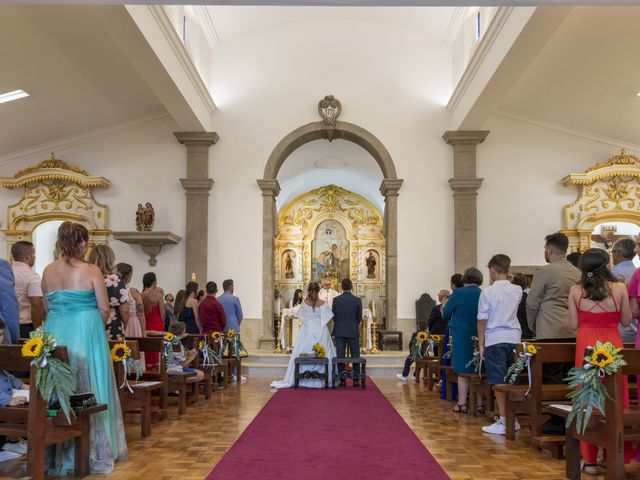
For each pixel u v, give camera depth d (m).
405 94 13.85
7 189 13.52
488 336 6.10
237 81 13.91
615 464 3.96
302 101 13.85
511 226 13.41
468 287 7.24
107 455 4.46
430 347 9.92
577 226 13.23
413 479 4.25
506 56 9.47
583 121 13.12
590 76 11.26
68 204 13.40
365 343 13.31
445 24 13.39
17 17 8.87
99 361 4.51
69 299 4.46
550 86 11.95
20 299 5.82
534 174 13.52
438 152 13.68
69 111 12.34
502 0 5.77
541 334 5.64
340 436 5.74
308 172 20.64
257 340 13.26
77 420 4.28
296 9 13.41
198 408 7.54
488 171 13.53
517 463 4.74
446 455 5.00
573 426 4.30
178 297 10.15
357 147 18.38
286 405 7.76
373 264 22.28
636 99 11.74
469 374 7.00
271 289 13.37
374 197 21.80
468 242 13.24
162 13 9.28
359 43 13.99
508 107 13.29
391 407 7.58
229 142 13.73
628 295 4.74
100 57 10.45
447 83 13.84
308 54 13.97
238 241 13.46
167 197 13.51
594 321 4.64
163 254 13.36
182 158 13.59
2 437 4.75
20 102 11.48
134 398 5.64
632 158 13.20
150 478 4.27
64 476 4.30
